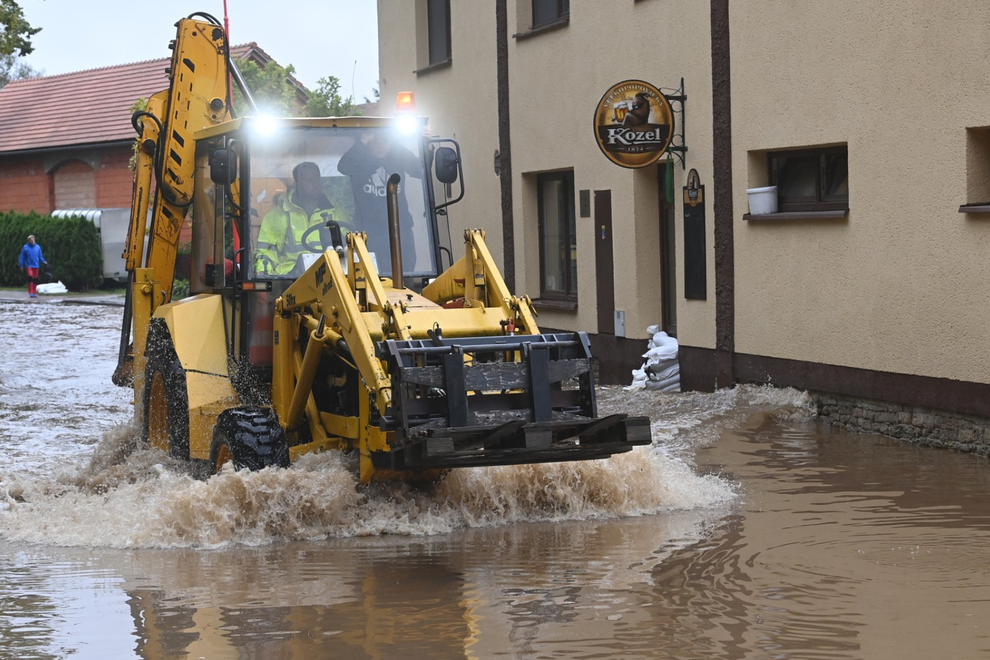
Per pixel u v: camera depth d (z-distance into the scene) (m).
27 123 57.19
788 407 15.77
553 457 9.70
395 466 9.66
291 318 11.45
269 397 11.81
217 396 11.80
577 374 9.99
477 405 9.81
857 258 14.73
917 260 13.81
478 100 24.67
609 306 20.53
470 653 6.77
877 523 9.92
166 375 12.62
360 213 11.87
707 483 11.62
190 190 14.33
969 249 13.11
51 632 7.43
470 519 10.27
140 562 9.28
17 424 17.33
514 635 7.07
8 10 37.81
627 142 17.34
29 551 9.84
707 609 7.50
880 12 14.16
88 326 32.53
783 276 16.05
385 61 29.09
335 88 37.09
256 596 8.13
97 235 48.53
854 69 14.61
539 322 23.09
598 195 20.58
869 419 14.77
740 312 16.98
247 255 11.62
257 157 11.72
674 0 18.06
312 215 11.80
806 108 15.44
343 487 10.18
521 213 23.19
